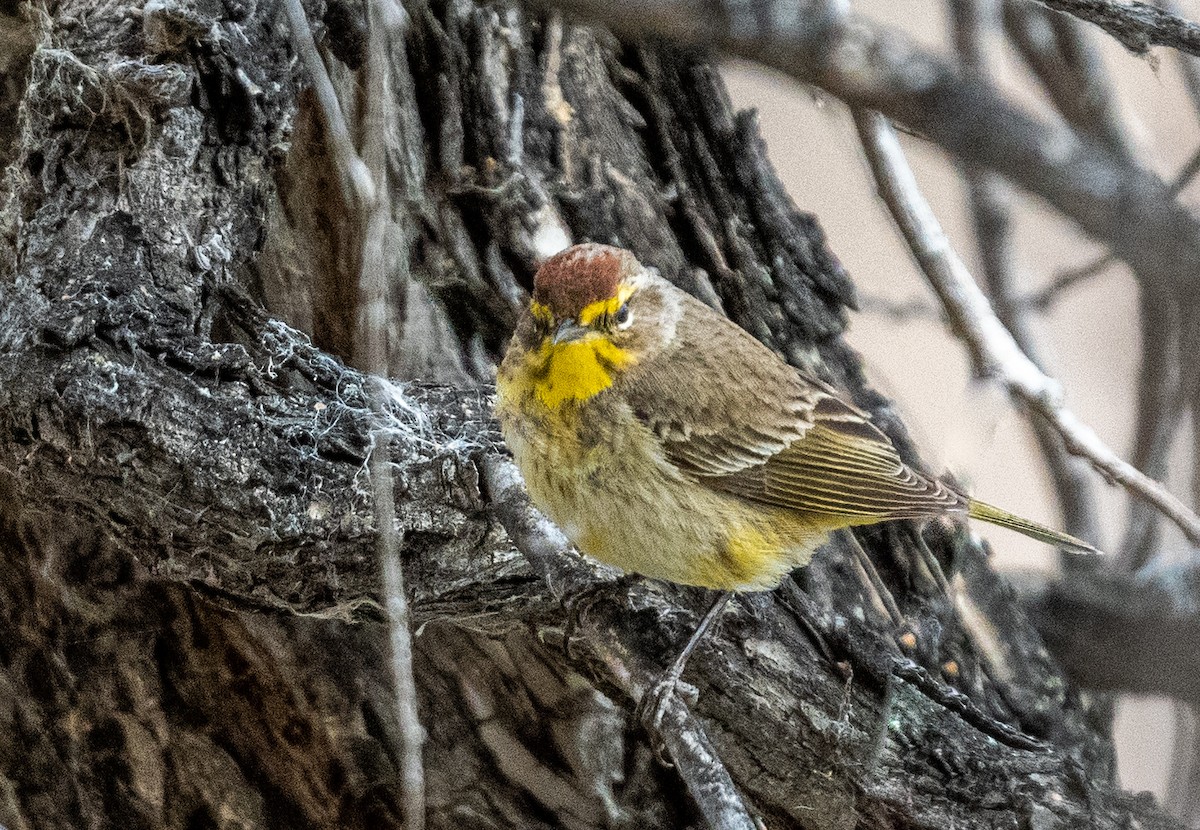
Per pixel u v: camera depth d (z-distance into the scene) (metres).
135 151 8.73
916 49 3.43
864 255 16.02
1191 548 12.98
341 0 9.77
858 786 9.00
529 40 11.24
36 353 7.84
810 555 9.49
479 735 9.91
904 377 15.53
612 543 8.55
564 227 10.74
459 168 10.62
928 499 9.48
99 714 10.00
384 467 6.99
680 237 11.47
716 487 8.82
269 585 8.23
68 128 8.83
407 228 10.45
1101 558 14.10
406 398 8.98
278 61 9.04
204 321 8.64
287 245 10.11
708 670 8.78
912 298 14.58
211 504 7.85
